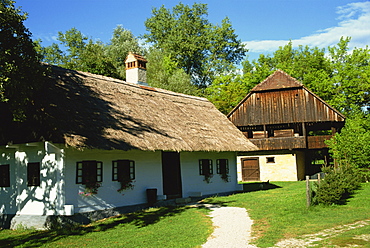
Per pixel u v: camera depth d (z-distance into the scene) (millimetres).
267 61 51625
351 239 8492
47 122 11242
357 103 41812
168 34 51875
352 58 42781
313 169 39375
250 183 28750
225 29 51531
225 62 51562
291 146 30281
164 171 16953
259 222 11375
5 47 10266
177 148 14820
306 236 9148
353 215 11664
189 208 14789
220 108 41938
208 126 20219
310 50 47250
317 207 13516
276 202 15359
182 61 50750
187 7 52031
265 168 31734
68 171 11898
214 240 9211
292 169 30781
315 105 30109
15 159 12961
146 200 15125
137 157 15016
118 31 50188
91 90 15656
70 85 14812
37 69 10992
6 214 12898
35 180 12312
